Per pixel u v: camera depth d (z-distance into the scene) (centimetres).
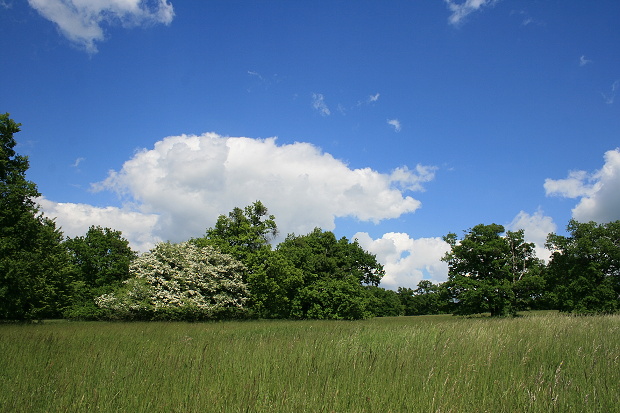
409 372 696
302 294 4441
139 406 536
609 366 754
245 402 521
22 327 1950
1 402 552
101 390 598
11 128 2758
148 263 3250
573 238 3762
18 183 2658
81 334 1504
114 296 3131
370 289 5444
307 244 5022
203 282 3275
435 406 521
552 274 3847
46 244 3025
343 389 589
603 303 3372
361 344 1074
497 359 812
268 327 2161
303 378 665
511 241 4147
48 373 732
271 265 3753
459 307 4038
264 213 4116
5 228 2514
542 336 1102
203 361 818
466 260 4134
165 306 2978
